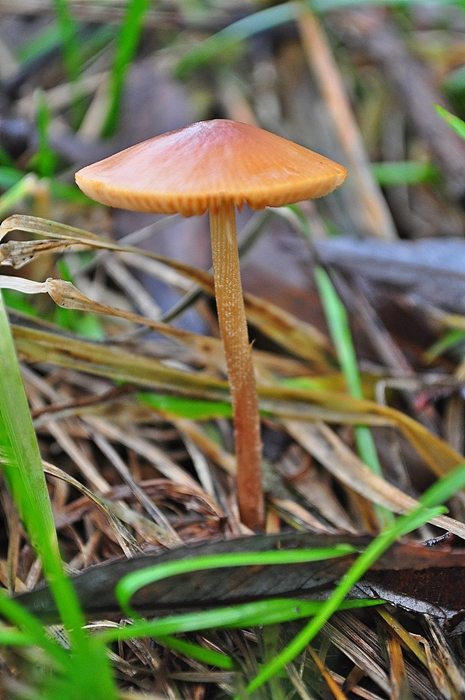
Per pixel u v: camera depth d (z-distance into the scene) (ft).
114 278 0.66
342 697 0.47
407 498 0.54
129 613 0.44
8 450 0.48
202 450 0.58
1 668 0.45
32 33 0.86
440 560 0.48
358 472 0.56
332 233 0.71
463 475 0.44
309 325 0.64
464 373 0.60
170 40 0.87
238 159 0.46
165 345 0.62
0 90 0.75
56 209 0.70
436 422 0.60
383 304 0.65
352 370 0.59
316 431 0.57
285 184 0.45
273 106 0.81
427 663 0.47
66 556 0.52
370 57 0.82
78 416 0.58
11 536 0.51
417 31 0.90
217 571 0.47
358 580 0.48
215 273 0.50
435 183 0.74
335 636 0.48
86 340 0.55
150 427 0.59
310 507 0.56
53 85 0.81
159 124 0.72
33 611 0.45
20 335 0.53
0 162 0.67
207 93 0.82
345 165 0.74
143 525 0.52
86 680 0.42
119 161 0.47
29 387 0.59
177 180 0.45
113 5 0.82
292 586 0.48
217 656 0.46
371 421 0.57
